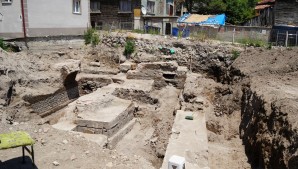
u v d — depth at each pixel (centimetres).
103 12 3109
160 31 3119
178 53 2231
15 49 1883
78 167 783
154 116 1587
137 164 835
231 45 2161
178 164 678
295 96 1149
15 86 1384
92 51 2336
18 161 790
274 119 1022
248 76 1634
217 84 1897
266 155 991
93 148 889
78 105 1380
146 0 3169
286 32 2195
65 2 2197
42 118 1450
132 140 1334
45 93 1498
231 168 1088
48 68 1661
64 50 2206
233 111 1549
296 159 779
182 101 1645
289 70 1608
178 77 2022
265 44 2158
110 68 2228
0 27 1967
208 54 2161
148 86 1817
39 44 2048
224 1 3700
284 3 2578
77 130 1272
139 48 2320
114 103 1527
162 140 1322
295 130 855
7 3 1941
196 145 1080
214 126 1420
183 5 3962
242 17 3631
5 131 908
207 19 2764
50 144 880
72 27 2292
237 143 1294
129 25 3042
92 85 1988
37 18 2041
